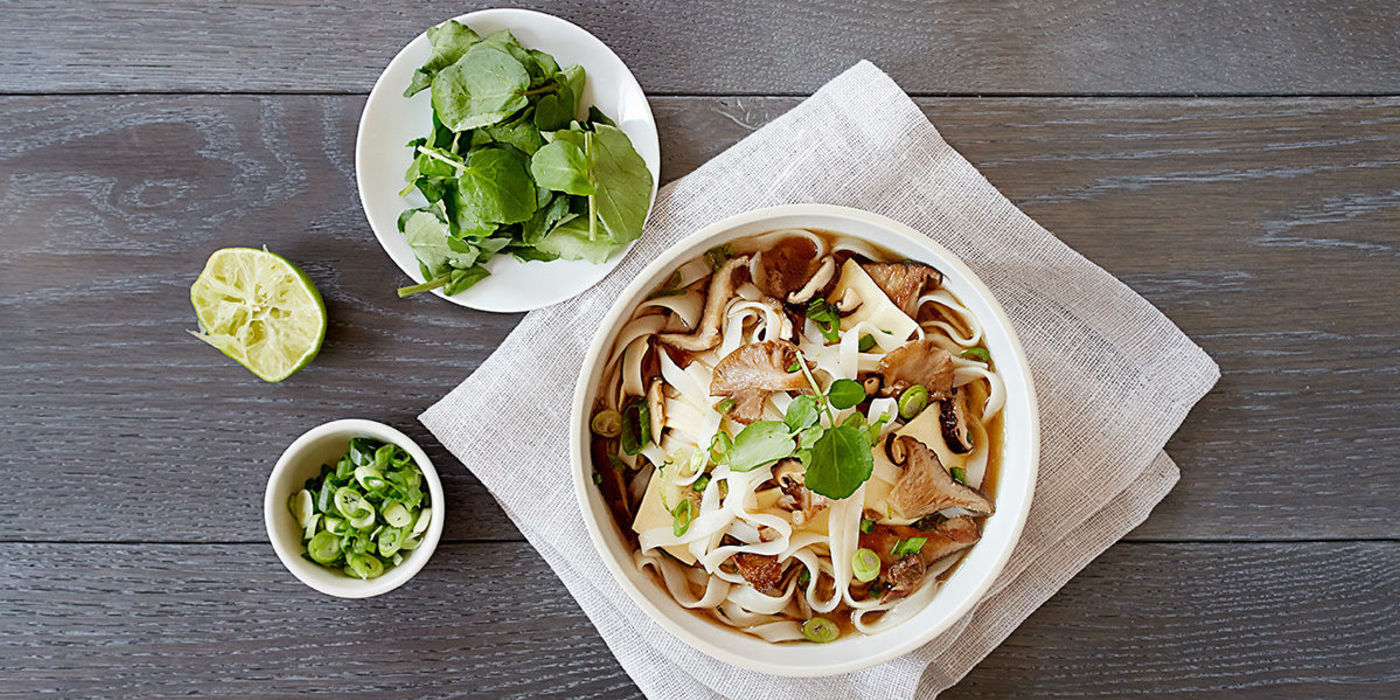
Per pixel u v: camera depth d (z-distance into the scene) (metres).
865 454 0.49
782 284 0.55
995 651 0.60
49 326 0.60
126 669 0.60
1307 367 0.60
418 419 0.59
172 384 0.60
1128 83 0.60
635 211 0.56
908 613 0.54
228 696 0.60
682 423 0.54
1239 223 0.60
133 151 0.60
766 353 0.52
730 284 0.54
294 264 0.59
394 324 0.59
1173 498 0.60
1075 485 0.58
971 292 0.53
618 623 0.59
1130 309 0.58
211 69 0.59
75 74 0.59
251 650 0.60
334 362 0.60
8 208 0.60
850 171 0.58
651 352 0.56
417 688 0.60
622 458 0.55
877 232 0.53
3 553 0.60
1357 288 0.60
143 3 0.59
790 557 0.54
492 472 0.58
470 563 0.60
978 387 0.55
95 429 0.60
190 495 0.60
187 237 0.60
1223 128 0.60
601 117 0.58
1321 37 0.60
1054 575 0.59
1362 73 0.60
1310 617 0.60
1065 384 0.59
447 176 0.56
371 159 0.58
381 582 0.56
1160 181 0.60
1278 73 0.60
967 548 0.54
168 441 0.60
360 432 0.57
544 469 0.58
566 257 0.57
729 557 0.54
